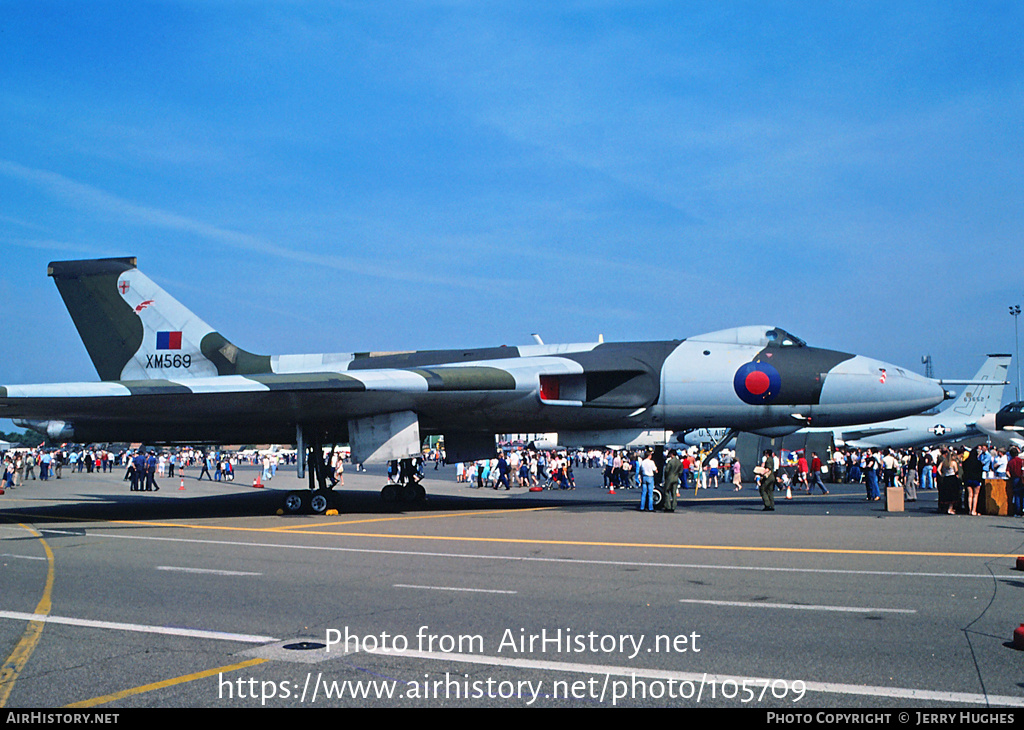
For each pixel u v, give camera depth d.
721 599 8.35
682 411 20.48
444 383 18.09
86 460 59.41
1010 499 19.44
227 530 15.50
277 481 43.56
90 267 23.08
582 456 74.69
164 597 8.55
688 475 34.66
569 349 21.62
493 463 36.41
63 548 12.77
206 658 6.20
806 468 29.48
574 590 8.88
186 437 21.47
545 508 21.58
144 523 17.11
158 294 22.94
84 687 5.50
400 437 19.09
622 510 20.78
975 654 6.23
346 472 60.50
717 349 20.69
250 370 22.31
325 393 17.47
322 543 13.28
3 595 8.72
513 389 18.97
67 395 16.09
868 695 5.32
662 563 10.88
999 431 43.28
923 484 35.00
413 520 17.67
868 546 12.80
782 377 19.98
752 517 18.55
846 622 7.30
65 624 7.32
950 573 10.03
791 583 9.30
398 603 8.18
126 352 22.86
